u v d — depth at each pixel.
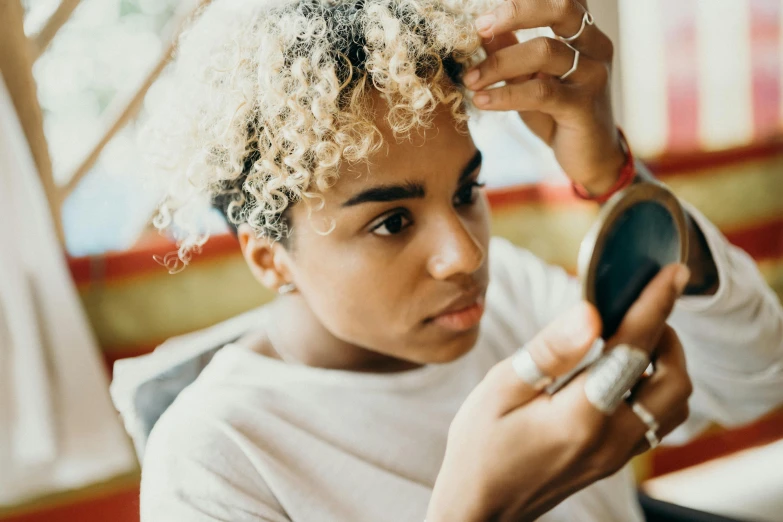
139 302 1.75
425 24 0.66
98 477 1.65
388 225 0.65
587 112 0.69
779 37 2.34
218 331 0.94
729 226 2.28
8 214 1.52
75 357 1.60
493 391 0.59
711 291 0.82
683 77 2.36
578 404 0.55
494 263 1.00
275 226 0.68
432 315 0.68
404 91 0.61
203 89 0.72
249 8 0.72
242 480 0.71
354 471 0.74
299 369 0.77
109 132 1.77
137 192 1.80
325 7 0.66
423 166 0.63
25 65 1.63
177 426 0.75
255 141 0.68
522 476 0.59
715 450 2.19
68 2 1.71
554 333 0.56
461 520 0.60
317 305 0.70
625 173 0.76
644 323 0.55
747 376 0.88
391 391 0.77
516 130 2.07
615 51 2.25
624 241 0.56
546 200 2.18
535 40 0.64
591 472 0.60
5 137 1.52
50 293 1.58
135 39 1.85
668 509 0.95
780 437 2.24
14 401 1.54
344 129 0.62
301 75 0.62
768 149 2.29
